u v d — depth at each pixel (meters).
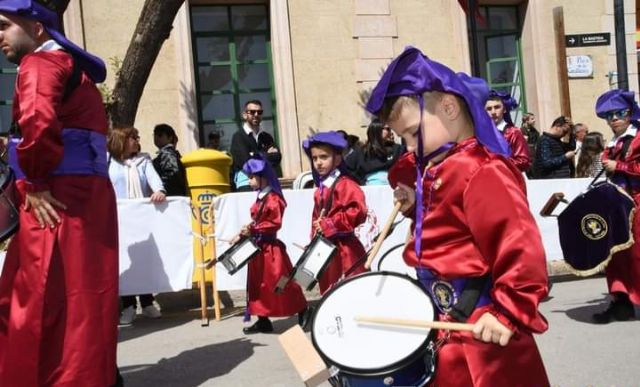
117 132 7.09
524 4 12.64
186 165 7.14
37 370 3.60
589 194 5.84
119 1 10.60
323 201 5.73
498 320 2.32
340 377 2.52
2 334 3.73
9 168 3.77
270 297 6.21
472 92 2.60
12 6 3.69
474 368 2.48
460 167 2.46
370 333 2.53
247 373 5.03
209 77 11.42
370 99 2.59
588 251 5.84
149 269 6.85
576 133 10.93
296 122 11.33
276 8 11.32
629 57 12.98
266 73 11.60
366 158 8.22
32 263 3.62
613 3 12.43
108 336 3.78
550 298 7.42
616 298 6.15
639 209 5.80
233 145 8.84
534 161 9.64
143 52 7.63
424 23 11.94
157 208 6.89
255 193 7.14
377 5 11.73
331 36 11.55
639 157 5.77
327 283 5.73
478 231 2.41
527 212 2.38
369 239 7.57
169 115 10.79
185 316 7.30
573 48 12.75
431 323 2.40
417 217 2.60
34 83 3.53
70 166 3.73
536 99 12.54
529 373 2.52
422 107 2.51
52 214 3.63
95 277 3.73
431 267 2.55
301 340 2.51
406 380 2.49
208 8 11.42
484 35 12.59
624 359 4.99
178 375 5.07
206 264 6.61
